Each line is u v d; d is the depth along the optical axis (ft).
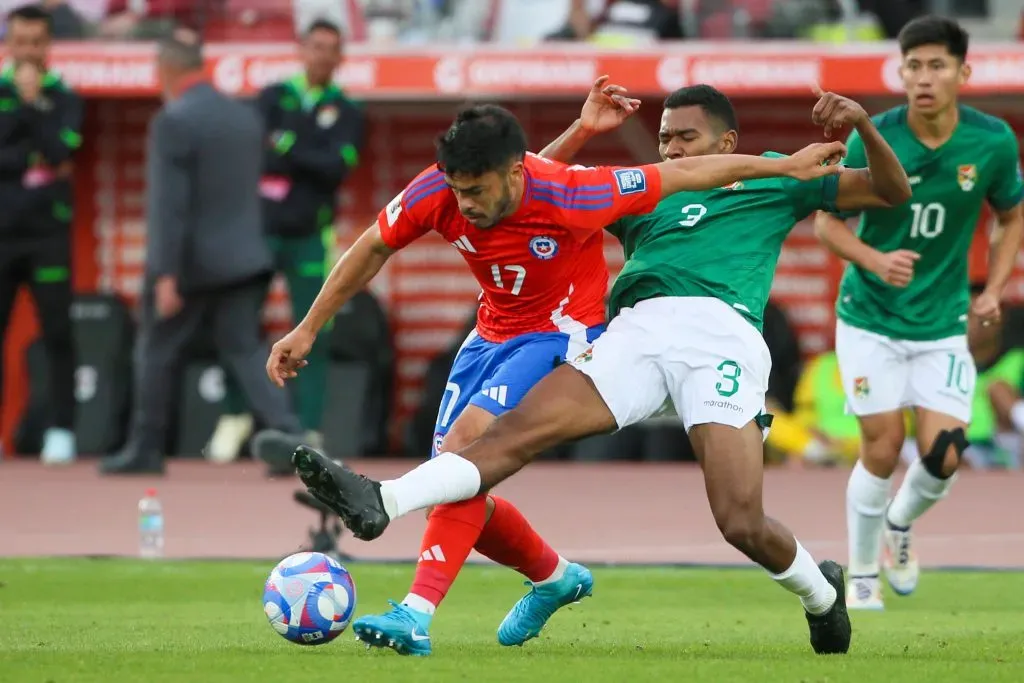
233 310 164.76
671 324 71.36
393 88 206.28
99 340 213.87
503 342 74.33
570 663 65.82
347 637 76.54
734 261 73.26
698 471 194.29
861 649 74.43
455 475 66.49
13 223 183.42
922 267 98.53
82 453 211.82
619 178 68.44
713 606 96.12
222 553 121.80
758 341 71.87
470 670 62.90
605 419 70.13
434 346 225.56
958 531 137.90
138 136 229.66
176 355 171.32
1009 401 196.95
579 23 213.05
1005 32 216.74
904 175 73.36
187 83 162.50
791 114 221.46
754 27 212.84
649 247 74.43
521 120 223.92
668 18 212.02
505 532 72.18
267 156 179.52
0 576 107.86
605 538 132.26
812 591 70.69
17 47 182.70
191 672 62.08
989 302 100.22
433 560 68.13
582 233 69.15
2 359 188.03
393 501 64.34
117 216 230.27
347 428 209.36
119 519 142.72
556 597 74.38
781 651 73.36
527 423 68.74
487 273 71.51
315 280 181.47
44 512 146.92
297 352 72.64
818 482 175.94
